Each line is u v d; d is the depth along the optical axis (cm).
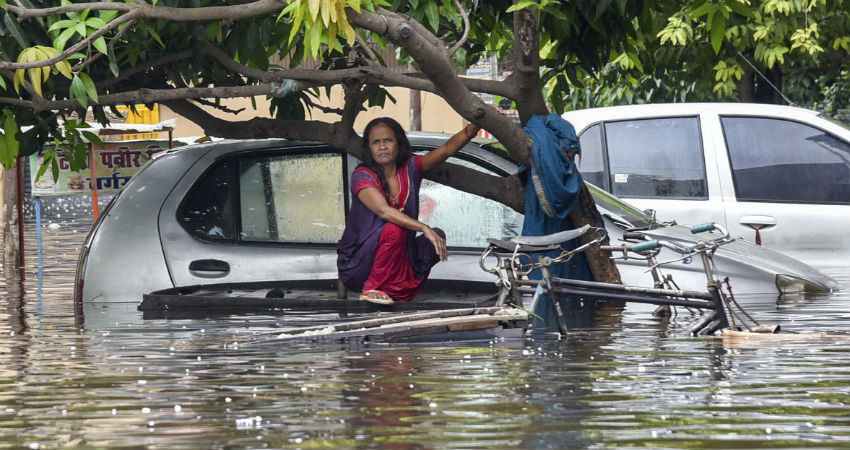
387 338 1368
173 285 1856
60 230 5162
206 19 1587
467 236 1914
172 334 1454
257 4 1579
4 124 1781
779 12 3909
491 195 1856
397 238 1719
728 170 2506
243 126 1933
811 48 3912
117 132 3188
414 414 930
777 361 1187
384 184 1764
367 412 939
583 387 1043
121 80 1866
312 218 1905
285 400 994
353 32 1358
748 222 2447
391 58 4262
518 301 1519
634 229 1759
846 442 823
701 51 4078
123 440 851
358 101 1845
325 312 1686
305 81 1766
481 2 1895
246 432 870
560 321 1432
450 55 1647
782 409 939
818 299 1755
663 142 2569
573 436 847
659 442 826
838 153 2486
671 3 1967
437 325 1372
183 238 1878
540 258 1491
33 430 888
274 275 1856
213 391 1043
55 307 1814
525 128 1827
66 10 1531
